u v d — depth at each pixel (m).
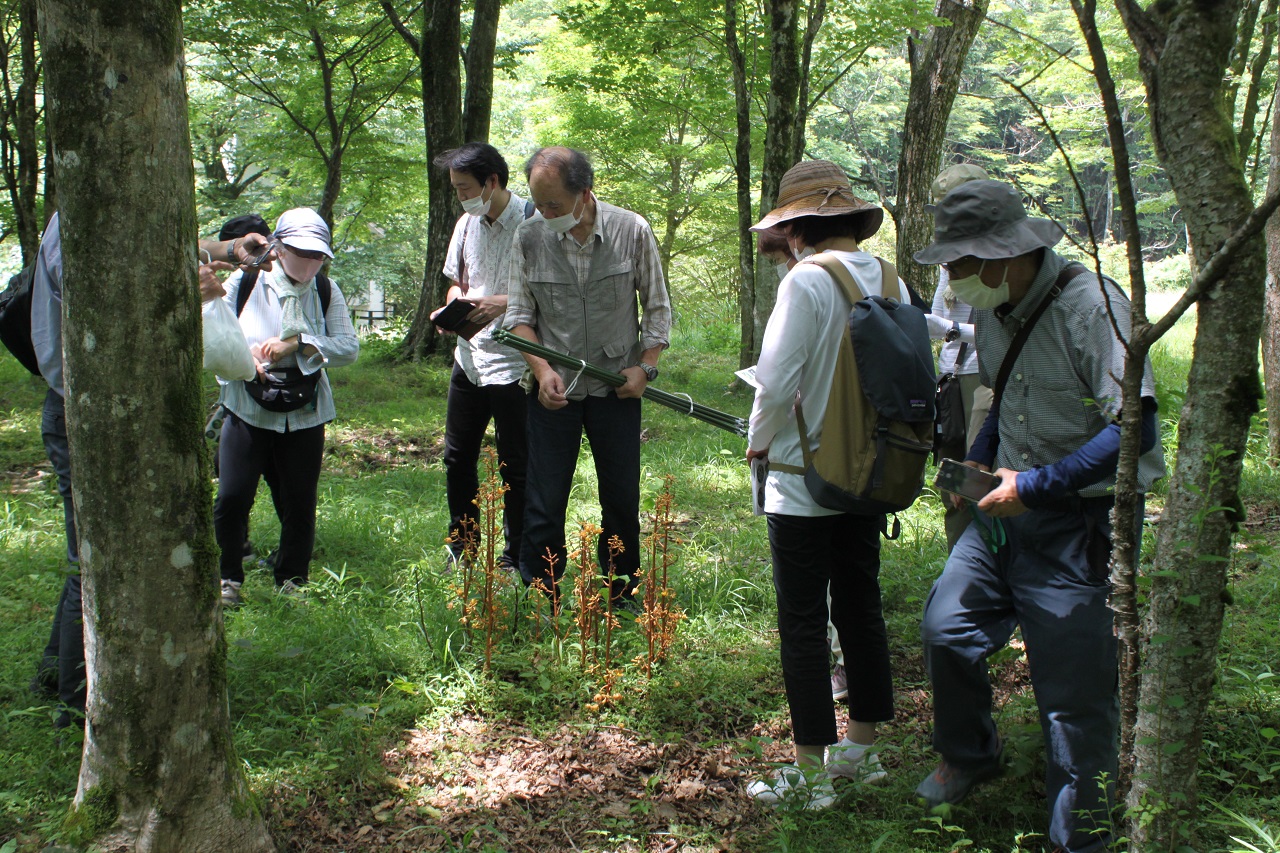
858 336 2.65
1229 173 1.84
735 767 3.09
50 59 2.07
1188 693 2.03
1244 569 4.50
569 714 3.38
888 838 2.63
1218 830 2.52
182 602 2.29
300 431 4.29
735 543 5.12
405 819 2.82
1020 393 2.52
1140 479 2.39
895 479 2.69
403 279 28.05
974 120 22.14
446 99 11.95
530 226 3.94
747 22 11.32
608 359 4.02
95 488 2.21
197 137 22.27
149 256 2.16
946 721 2.68
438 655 3.66
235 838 2.42
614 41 11.30
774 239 3.24
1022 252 2.36
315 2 14.08
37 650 3.74
